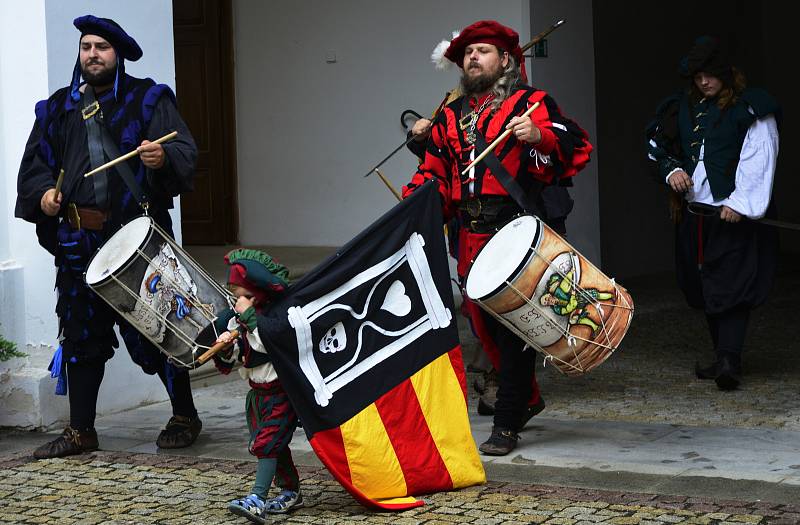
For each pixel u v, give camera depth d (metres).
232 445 5.83
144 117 5.68
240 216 11.07
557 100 9.89
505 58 5.41
